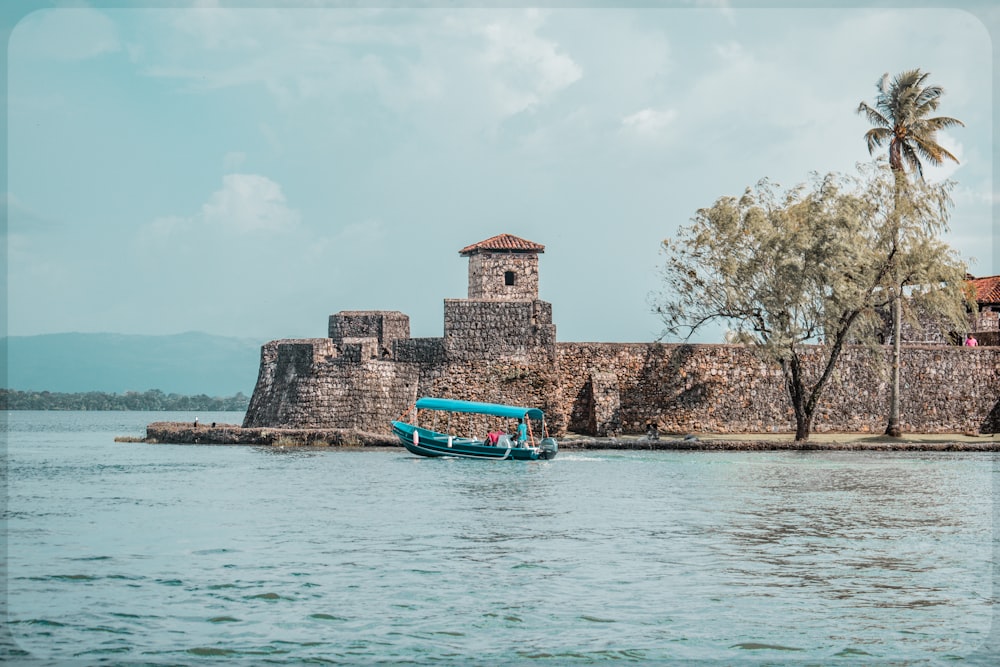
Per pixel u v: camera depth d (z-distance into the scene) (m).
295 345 75.94
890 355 76.88
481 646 23.39
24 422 169.62
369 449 71.19
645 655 22.94
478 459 63.50
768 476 54.88
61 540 34.50
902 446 70.19
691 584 28.88
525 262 80.50
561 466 60.25
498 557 32.19
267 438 73.81
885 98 75.06
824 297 69.38
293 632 24.20
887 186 70.12
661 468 58.94
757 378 76.31
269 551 32.84
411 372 74.69
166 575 29.44
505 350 74.81
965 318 73.38
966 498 46.00
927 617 25.77
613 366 75.62
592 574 29.94
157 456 67.06
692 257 73.00
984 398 78.19
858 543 34.97
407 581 28.89
